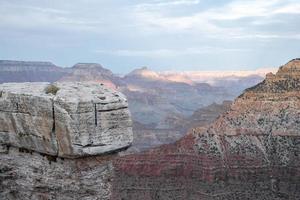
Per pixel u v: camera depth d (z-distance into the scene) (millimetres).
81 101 26688
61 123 26969
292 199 106312
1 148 31094
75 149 26672
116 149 27719
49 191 28938
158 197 112250
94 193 27953
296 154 118688
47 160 28891
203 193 111312
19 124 29562
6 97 29969
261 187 111312
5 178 30938
